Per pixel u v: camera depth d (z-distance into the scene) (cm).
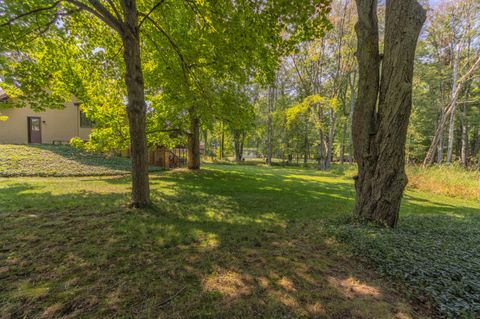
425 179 1041
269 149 2633
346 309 194
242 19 479
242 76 646
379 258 281
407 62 384
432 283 228
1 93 1385
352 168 1506
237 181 983
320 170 2078
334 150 3312
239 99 836
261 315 184
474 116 2067
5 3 488
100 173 995
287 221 457
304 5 411
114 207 485
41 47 648
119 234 344
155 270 248
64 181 778
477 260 275
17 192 581
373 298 211
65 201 513
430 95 2180
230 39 536
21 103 646
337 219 462
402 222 455
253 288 222
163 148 1383
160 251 296
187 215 463
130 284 220
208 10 531
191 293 210
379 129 415
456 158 2486
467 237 367
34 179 789
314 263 278
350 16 1752
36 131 1421
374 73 416
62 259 262
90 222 390
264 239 355
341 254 304
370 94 420
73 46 729
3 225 360
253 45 519
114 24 468
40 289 206
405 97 388
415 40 384
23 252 274
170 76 743
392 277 245
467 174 1050
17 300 189
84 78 843
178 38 652
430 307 201
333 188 955
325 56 2008
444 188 950
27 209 445
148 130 1039
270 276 245
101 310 182
